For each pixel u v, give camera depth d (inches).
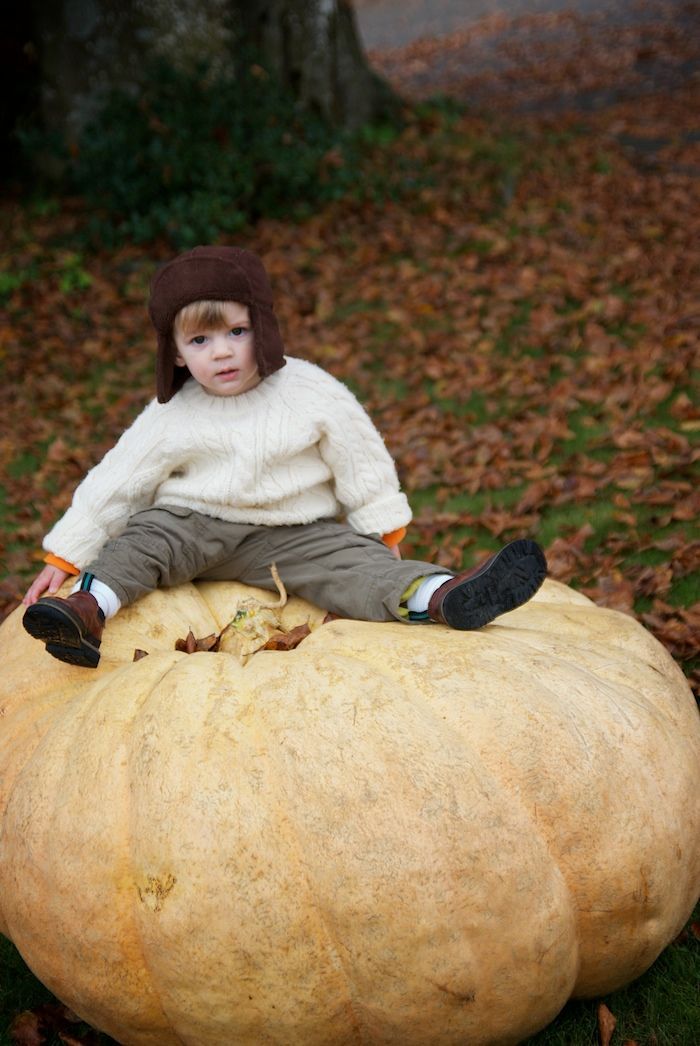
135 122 439.2
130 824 102.0
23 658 127.6
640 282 352.2
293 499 137.4
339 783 98.8
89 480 138.6
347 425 137.6
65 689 121.8
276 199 443.5
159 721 105.7
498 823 99.3
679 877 108.7
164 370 133.6
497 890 97.7
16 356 373.7
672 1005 117.0
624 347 303.7
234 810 99.0
